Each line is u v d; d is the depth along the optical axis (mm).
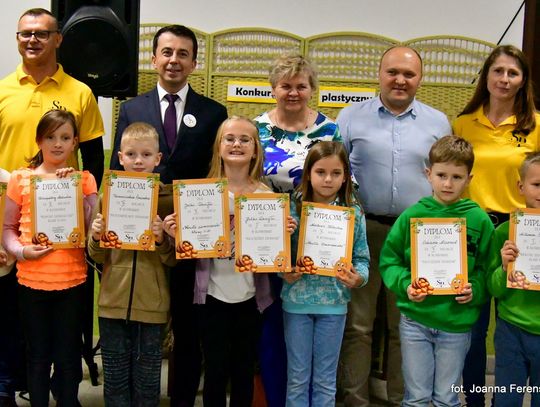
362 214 2275
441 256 2090
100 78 2801
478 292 2119
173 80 2465
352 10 3723
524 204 2412
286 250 2125
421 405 2131
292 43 3518
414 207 2205
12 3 3682
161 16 3701
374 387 3055
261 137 2436
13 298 2441
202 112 2506
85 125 2604
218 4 3701
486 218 2164
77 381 2275
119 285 2160
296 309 2205
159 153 2260
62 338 2223
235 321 2217
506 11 3736
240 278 2191
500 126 2447
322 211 2172
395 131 2469
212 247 2127
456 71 3580
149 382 2207
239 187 2236
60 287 2178
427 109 2539
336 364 2250
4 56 3715
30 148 2492
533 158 2113
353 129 2529
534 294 2090
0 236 2164
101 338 2207
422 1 3721
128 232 2117
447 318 2100
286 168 2361
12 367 2471
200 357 2424
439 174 2131
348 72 3547
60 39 2598
